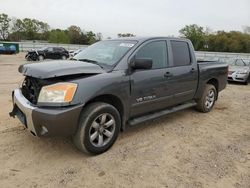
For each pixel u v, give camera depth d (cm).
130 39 495
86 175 357
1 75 1347
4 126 510
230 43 6725
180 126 556
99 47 511
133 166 383
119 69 430
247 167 393
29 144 436
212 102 673
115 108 420
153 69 484
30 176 351
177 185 342
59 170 366
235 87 1180
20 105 394
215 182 352
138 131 516
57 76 364
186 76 559
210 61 676
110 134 419
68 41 8038
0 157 393
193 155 425
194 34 7044
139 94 456
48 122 354
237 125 582
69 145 437
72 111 362
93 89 384
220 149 451
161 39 519
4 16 8556
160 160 404
